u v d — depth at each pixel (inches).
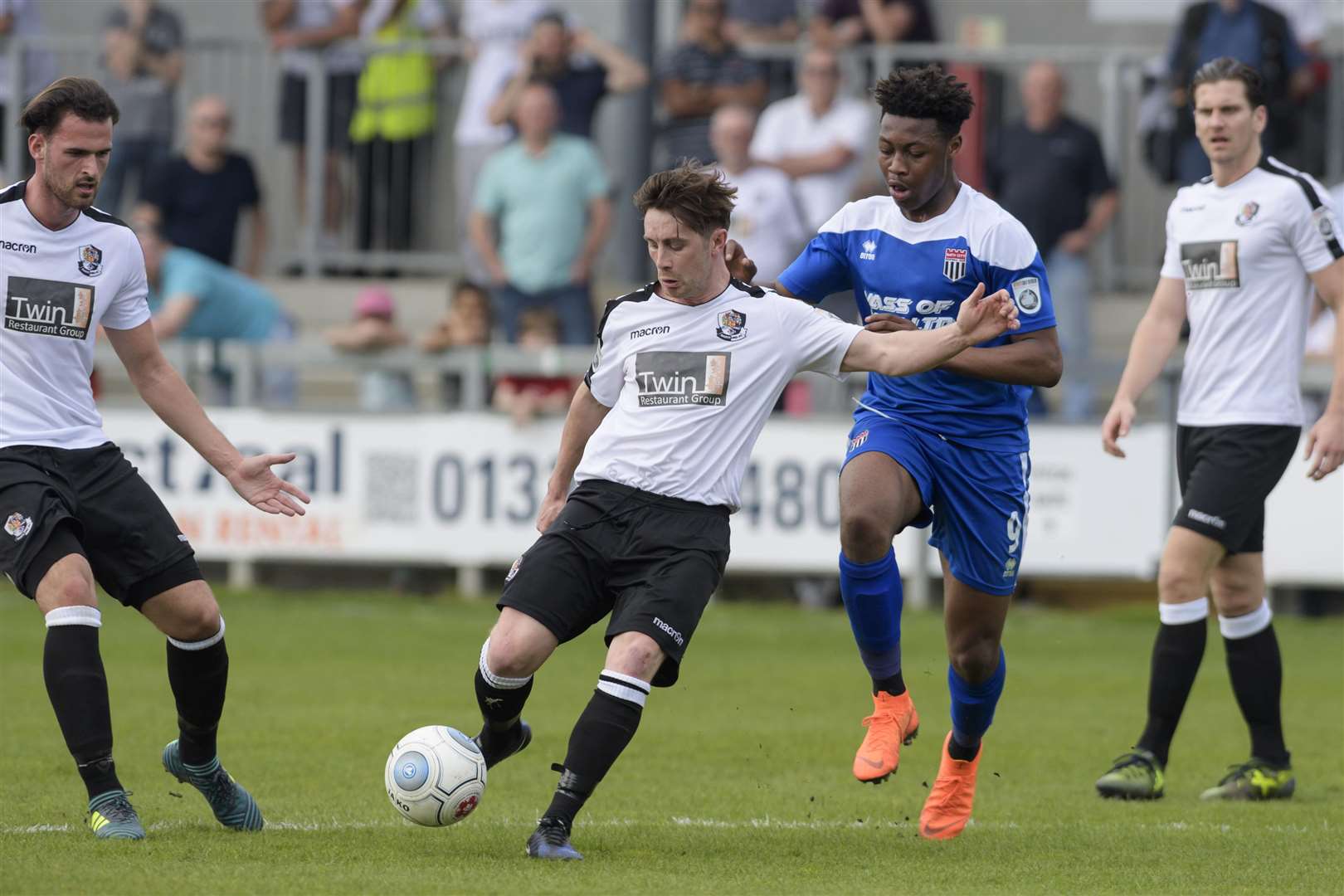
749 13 2258.9
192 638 783.1
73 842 759.7
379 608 1841.8
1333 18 2326.5
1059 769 1109.1
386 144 2289.6
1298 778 1091.9
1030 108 2032.5
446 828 843.4
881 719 858.8
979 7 2439.7
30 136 768.9
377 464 1882.4
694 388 788.0
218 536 1904.5
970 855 812.6
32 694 1318.9
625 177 2242.9
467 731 1175.6
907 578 1870.1
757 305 796.0
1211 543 1016.2
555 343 1946.4
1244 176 1034.1
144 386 824.3
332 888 672.4
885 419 864.3
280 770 1029.8
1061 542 1806.1
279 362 1914.4
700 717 1285.7
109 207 2262.6
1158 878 757.9
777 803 966.4
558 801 757.3
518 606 769.6
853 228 872.9
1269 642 1033.5
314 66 2283.5
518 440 1852.9
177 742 816.3
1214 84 1026.1
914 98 828.0
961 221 845.8
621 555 775.7
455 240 2306.8
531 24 2228.1
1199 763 1139.9
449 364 1893.5
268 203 2327.8
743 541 1840.6
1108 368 1863.9
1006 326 768.3
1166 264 1062.4
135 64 2255.2
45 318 778.2
